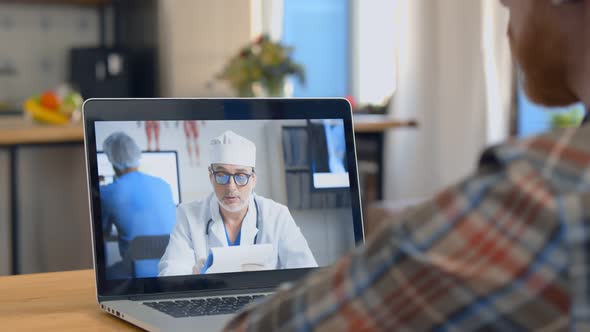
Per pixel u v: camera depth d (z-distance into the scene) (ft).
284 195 3.25
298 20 19.13
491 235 1.26
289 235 3.24
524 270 1.23
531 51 1.52
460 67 15.84
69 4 19.08
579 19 1.44
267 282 3.18
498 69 15.12
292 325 1.46
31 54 18.98
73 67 17.28
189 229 3.13
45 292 3.24
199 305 2.92
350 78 19.24
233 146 3.23
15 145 11.00
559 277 1.21
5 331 2.66
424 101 16.79
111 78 17.35
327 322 1.41
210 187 3.17
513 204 1.25
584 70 1.47
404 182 17.11
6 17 18.75
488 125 15.35
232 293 3.13
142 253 3.06
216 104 3.22
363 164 15.90
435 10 16.65
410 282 1.31
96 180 3.05
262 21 18.65
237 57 13.55
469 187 1.30
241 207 3.20
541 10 1.49
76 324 2.76
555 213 1.20
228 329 1.65
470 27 15.58
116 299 3.01
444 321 1.29
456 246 1.28
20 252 11.59
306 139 3.32
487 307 1.25
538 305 1.23
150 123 3.14
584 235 1.19
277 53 13.34
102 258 3.02
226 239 3.16
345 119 3.41
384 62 18.16
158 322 2.66
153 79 17.43
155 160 3.13
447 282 1.27
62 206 11.88
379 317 1.35
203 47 17.74
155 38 17.31
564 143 1.27
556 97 1.60
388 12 17.97
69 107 12.51
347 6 19.13
